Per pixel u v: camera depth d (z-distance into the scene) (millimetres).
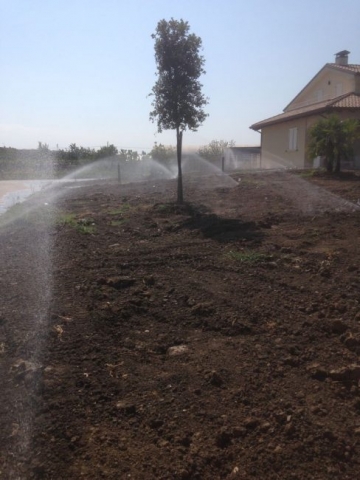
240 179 16906
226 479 2422
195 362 3578
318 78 28000
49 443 2646
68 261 6430
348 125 16203
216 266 6055
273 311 4523
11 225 9602
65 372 3389
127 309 4566
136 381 3305
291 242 7176
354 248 6668
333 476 2432
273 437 2711
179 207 10883
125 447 2637
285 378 3344
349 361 3568
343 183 13898
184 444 2672
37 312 4492
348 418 2883
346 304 4602
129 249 7094
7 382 3268
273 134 28375
